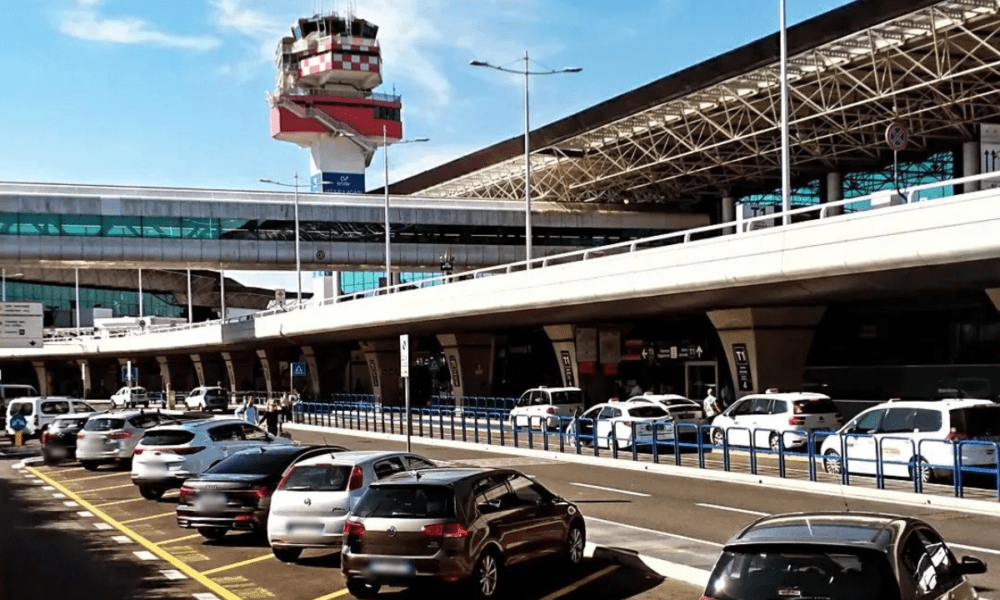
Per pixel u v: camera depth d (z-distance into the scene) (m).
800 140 66.25
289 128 125.94
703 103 62.44
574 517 15.55
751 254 32.97
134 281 151.50
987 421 23.05
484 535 13.26
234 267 76.31
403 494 13.26
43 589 14.95
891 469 23.88
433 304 51.81
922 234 27.31
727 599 7.81
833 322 44.28
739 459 30.16
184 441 25.16
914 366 39.47
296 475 16.47
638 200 90.38
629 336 55.16
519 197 93.88
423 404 72.81
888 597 7.53
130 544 19.09
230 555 17.72
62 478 31.94
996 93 55.81
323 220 76.50
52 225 69.00
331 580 15.32
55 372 121.69
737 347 40.97
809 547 7.87
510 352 67.62
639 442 30.36
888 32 48.78
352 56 129.12
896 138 34.50
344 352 83.69
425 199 79.94
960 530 17.50
